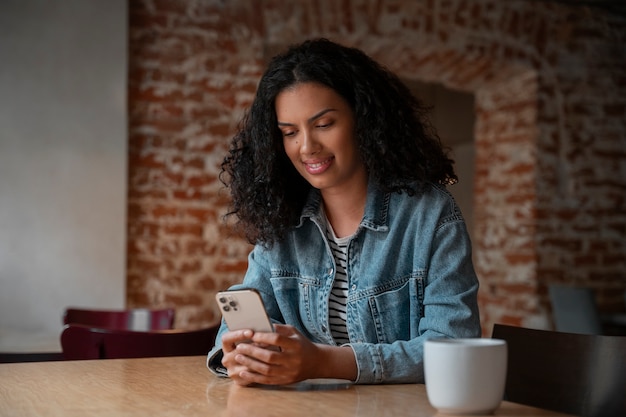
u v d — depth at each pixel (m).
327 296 1.96
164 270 5.25
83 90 5.02
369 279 1.91
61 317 4.91
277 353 1.59
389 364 1.67
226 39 5.43
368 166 1.93
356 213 1.99
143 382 1.69
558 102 6.32
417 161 1.94
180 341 2.70
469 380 1.32
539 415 1.35
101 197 5.02
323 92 1.91
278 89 1.95
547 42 6.27
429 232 1.88
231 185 2.12
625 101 6.52
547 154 6.29
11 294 4.85
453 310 1.79
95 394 1.55
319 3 5.61
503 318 6.47
